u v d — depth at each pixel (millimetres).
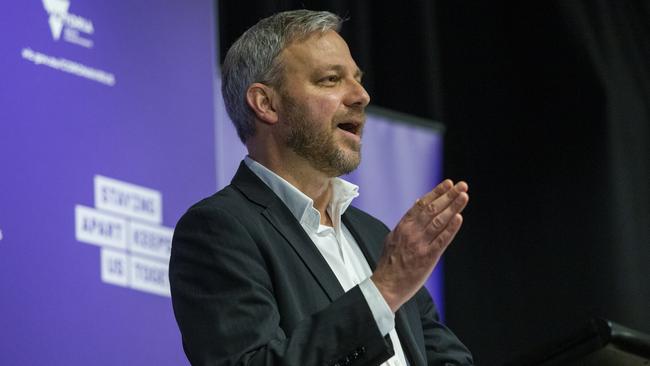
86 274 7516
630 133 11984
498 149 12227
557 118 12117
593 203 11789
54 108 7641
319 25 6012
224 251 5180
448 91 12250
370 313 4762
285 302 5117
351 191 5855
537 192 12023
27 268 7234
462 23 12531
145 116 8188
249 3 10289
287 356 4691
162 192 8133
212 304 5059
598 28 12219
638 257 11641
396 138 10438
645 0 12516
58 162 7566
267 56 5922
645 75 12266
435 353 5730
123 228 7812
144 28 8383
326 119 5738
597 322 3826
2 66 7430
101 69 8000
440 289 11055
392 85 11570
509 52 12477
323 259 5371
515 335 11617
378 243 5926
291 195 5625
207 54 8797
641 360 3896
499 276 11766
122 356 7570
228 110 6082
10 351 7047
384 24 11711
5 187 7270
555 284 11734
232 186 5688
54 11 7809
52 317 7277
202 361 4938
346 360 4719
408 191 10367
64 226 7484
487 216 11945
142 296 7793
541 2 12359
